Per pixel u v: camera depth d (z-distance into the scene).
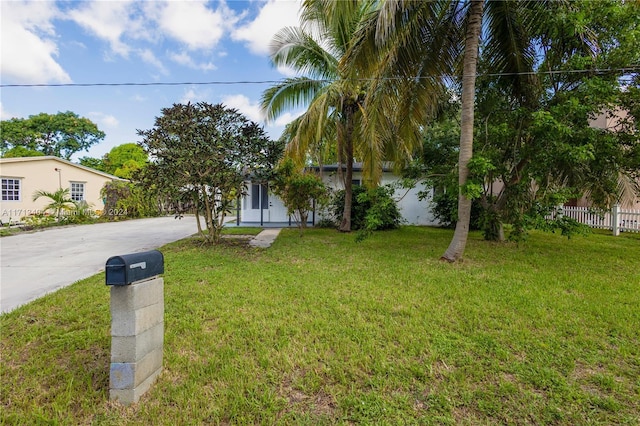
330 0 5.68
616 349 2.54
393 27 5.02
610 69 5.43
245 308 3.41
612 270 5.04
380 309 3.38
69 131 29.50
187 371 2.23
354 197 11.16
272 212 13.04
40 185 15.87
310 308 3.41
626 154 5.61
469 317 3.17
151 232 10.84
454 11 5.82
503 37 6.39
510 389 2.04
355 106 9.48
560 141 5.07
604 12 5.24
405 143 7.85
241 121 6.91
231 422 1.77
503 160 6.54
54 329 2.88
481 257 6.05
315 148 10.52
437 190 11.79
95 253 6.81
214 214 8.27
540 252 6.54
